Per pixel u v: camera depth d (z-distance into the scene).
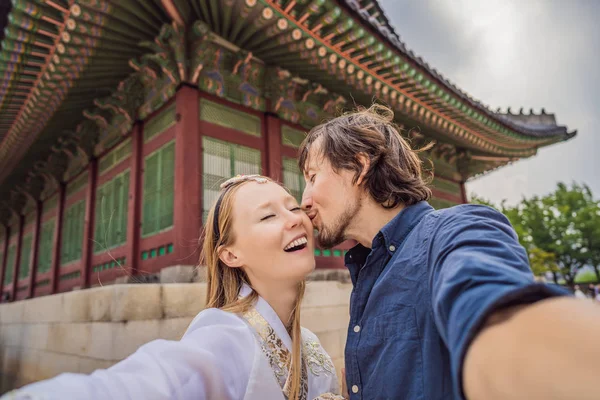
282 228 1.29
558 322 0.47
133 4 5.15
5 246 14.93
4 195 13.16
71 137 9.09
